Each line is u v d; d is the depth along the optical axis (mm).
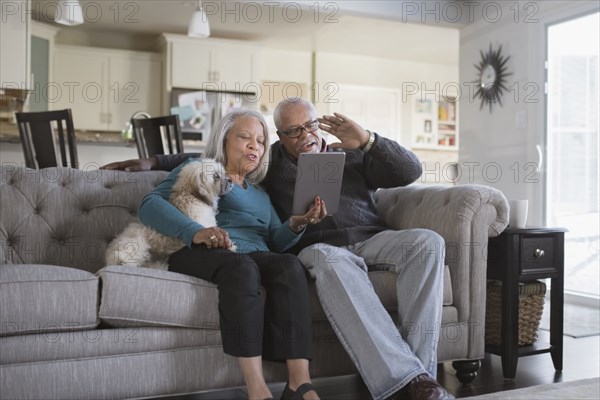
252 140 2164
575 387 2217
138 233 1929
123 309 1716
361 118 8938
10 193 2154
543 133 4793
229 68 7547
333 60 8711
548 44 4789
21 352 1621
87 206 2242
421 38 7805
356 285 1916
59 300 1656
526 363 2654
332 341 2025
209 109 7445
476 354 2262
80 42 7461
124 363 1721
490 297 2521
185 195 1974
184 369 1789
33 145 3883
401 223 2465
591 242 4438
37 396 1622
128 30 7406
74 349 1675
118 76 7395
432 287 2000
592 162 4422
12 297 1606
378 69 9023
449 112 9578
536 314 2586
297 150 2320
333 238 2238
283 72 8461
